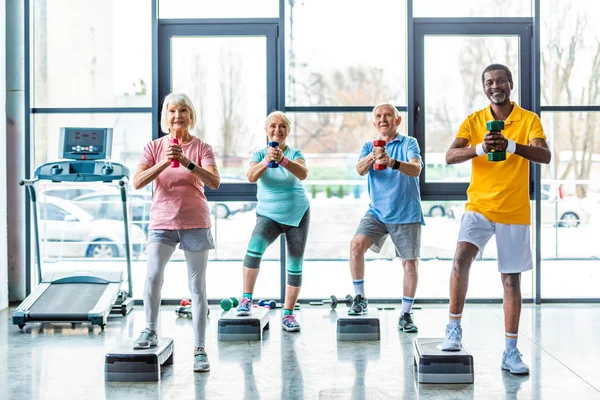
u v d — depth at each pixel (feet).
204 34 22.27
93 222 23.48
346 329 17.76
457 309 14.38
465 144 14.66
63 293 20.02
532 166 22.25
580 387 13.75
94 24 22.38
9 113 22.66
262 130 22.49
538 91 22.18
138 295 22.79
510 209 14.16
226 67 22.41
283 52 22.22
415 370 15.07
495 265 23.68
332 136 22.54
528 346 17.01
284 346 17.19
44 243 23.20
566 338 17.80
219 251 23.06
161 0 22.29
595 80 22.40
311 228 22.95
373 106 22.41
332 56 22.38
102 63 22.40
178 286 23.71
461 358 14.07
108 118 22.49
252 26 22.26
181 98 14.78
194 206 14.70
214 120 22.48
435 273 22.93
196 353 15.07
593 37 22.30
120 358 14.29
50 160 22.59
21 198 22.79
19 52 22.63
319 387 13.91
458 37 22.26
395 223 18.47
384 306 21.99
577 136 22.49
